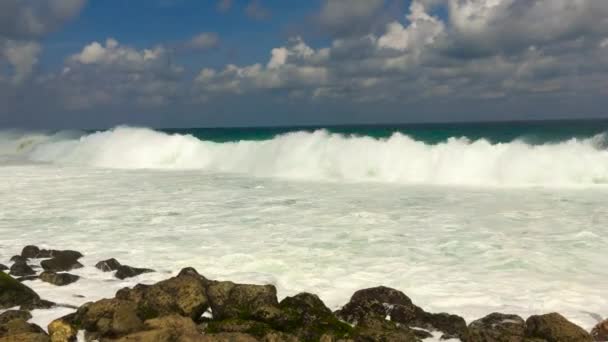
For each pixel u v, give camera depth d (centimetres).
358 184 2255
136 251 1137
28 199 1861
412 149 2528
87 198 1880
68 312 802
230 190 2080
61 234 1311
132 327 694
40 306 818
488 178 2309
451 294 845
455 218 1450
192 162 3247
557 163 2244
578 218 1427
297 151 2802
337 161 2600
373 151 2566
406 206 1658
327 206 1670
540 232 1261
